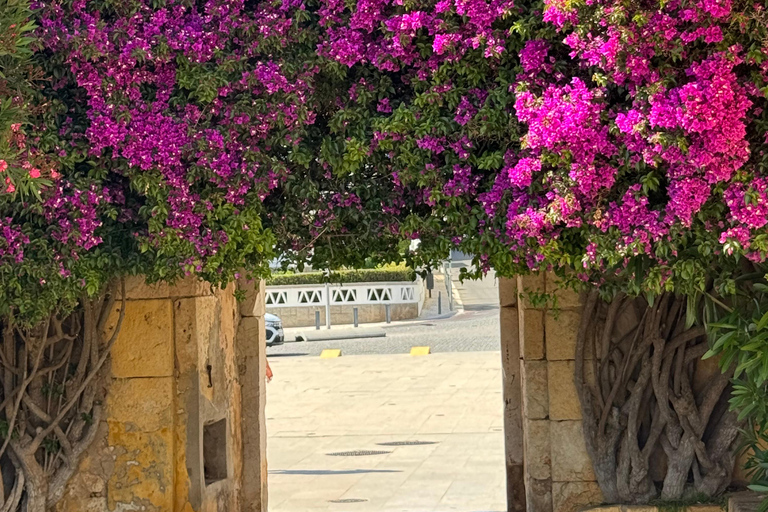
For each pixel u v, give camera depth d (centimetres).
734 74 479
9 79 551
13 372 698
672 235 503
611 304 718
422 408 1587
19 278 589
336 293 3231
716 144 471
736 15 473
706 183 486
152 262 609
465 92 561
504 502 945
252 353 896
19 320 630
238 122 576
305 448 1293
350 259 630
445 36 542
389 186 604
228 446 821
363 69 591
